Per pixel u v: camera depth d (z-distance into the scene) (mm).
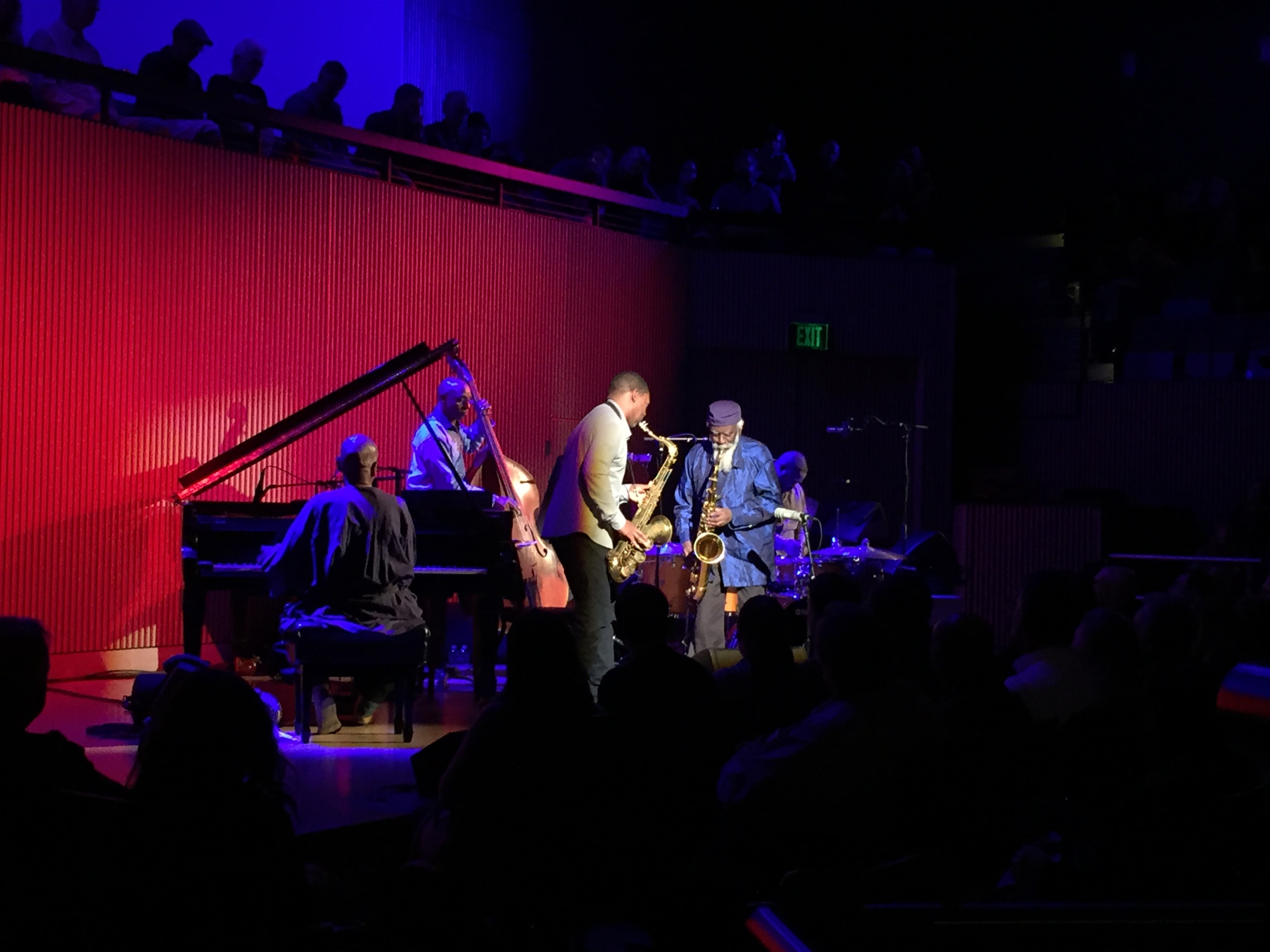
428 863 3326
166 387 7891
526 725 3209
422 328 9141
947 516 11414
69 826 2545
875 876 2930
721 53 13562
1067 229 12570
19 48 6957
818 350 11047
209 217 8070
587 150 10414
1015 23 13984
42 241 7328
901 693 3381
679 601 7992
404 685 5941
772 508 8016
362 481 5969
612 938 4227
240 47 8547
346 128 8500
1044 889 3455
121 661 7707
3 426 7188
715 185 13516
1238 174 13984
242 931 2553
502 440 9602
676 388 10812
